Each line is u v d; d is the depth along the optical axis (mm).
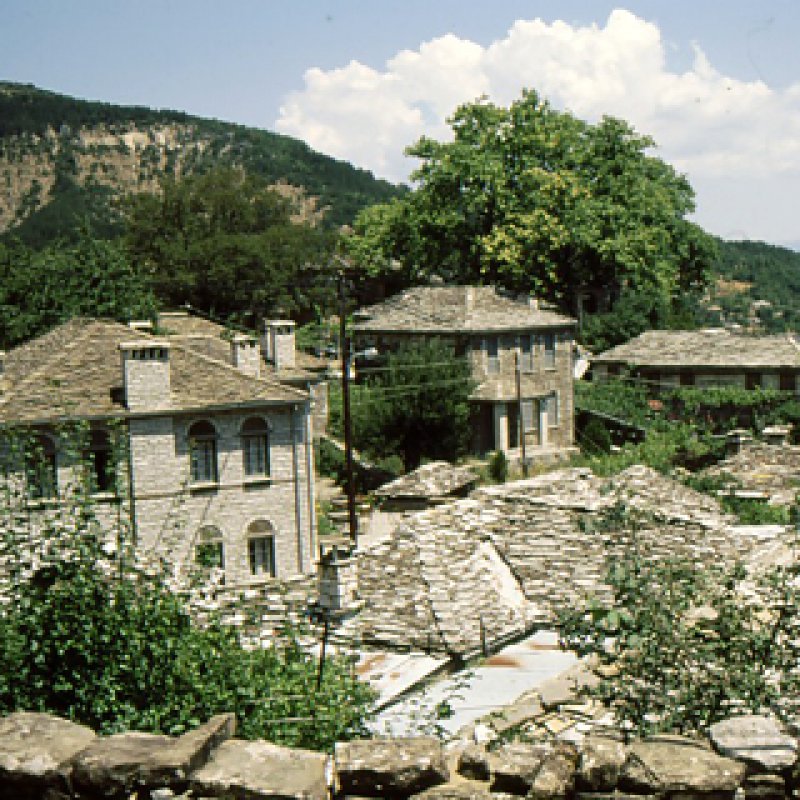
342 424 49719
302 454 31969
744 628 7641
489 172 59906
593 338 67750
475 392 50125
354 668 11961
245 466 31094
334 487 44562
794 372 55344
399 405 44250
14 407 26969
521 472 49656
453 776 5863
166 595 9180
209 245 73625
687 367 58312
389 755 5715
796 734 5891
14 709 8461
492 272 62656
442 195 62406
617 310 68562
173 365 30812
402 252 68375
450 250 64500
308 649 11883
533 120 62531
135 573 9195
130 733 6199
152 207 79625
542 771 5602
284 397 31188
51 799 5777
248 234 81688
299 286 79562
